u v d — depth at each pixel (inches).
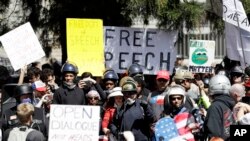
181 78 469.7
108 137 409.1
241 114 345.7
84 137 375.6
